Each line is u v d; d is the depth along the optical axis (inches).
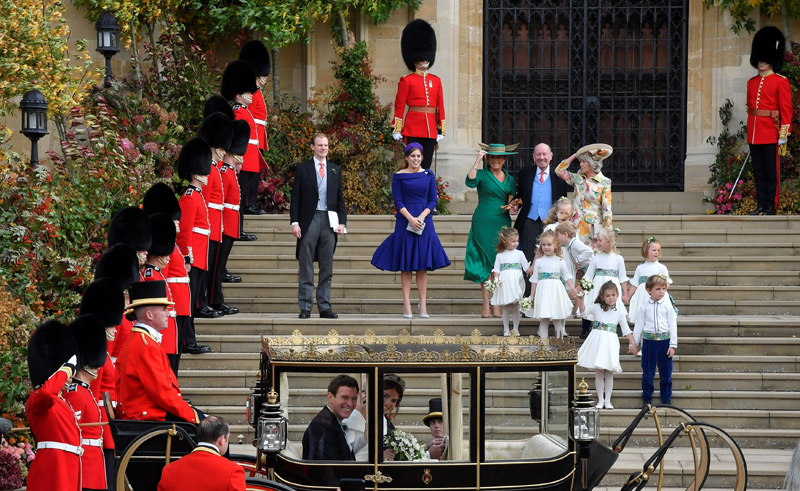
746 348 1808.6
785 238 2240.4
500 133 2960.1
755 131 2461.9
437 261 1888.5
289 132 2650.1
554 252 1782.7
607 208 1915.6
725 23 2817.4
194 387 1732.3
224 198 1937.7
